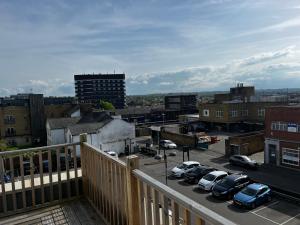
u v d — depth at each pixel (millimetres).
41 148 5672
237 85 68875
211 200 18547
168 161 30016
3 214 5371
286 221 15016
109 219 4805
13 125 50250
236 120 48469
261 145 33469
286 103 44375
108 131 36250
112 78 113875
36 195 5750
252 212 16359
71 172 6691
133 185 3654
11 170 5488
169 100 87000
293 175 23531
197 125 51969
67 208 5617
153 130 44906
